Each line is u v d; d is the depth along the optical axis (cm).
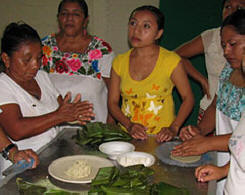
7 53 145
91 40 231
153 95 184
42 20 335
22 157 129
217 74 204
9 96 146
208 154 140
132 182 108
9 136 150
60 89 224
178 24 305
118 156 133
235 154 101
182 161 131
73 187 110
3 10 338
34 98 159
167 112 188
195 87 315
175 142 154
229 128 153
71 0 218
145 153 137
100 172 114
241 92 143
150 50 182
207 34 211
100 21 321
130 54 191
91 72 229
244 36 124
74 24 218
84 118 148
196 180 118
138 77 184
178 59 180
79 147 148
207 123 175
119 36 324
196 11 298
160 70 181
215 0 291
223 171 117
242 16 125
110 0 316
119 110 190
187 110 182
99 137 154
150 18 173
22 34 142
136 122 187
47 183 113
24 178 116
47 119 145
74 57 227
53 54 229
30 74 149
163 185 108
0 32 337
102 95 238
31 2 331
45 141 162
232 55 129
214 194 108
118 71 192
